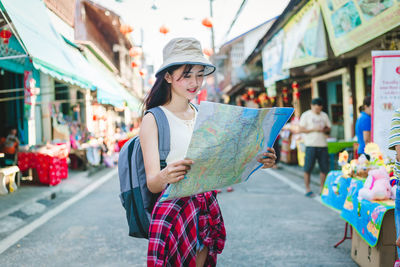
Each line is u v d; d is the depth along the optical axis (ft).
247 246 13.26
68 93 44.11
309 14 21.61
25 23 16.75
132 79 91.09
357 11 16.90
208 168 5.43
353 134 28.14
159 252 5.56
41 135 36.32
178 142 5.96
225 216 17.62
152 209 6.16
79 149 34.68
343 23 18.38
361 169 11.73
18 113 36.47
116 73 64.49
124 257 12.28
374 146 12.14
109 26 56.18
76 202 21.49
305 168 22.24
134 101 54.75
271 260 11.87
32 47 15.01
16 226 16.19
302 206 19.57
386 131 13.10
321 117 22.13
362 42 17.31
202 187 5.65
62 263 11.76
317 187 25.27
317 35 20.58
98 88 27.68
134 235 6.22
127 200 6.18
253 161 6.00
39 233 15.10
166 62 6.01
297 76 38.06
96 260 12.02
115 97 35.76
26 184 25.54
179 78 6.07
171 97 6.33
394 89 13.17
